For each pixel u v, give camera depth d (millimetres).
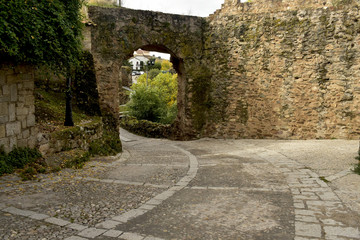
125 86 41000
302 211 3738
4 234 2982
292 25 10820
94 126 8680
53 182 5125
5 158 5359
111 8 11156
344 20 9891
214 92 13062
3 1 4473
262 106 11680
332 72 10188
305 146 9000
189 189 4969
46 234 3051
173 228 3289
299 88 10836
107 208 3941
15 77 5648
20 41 5027
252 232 3166
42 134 6371
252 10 11930
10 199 4062
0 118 5324
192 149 10422
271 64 11336
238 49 12094
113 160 8031
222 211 3842
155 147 11852
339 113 10156
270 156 7852
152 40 11984
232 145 10820
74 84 9820
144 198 4438
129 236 3064
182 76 13453
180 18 12516
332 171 5738
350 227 3211
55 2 5730
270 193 4586
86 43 10539
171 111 24922
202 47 13133
